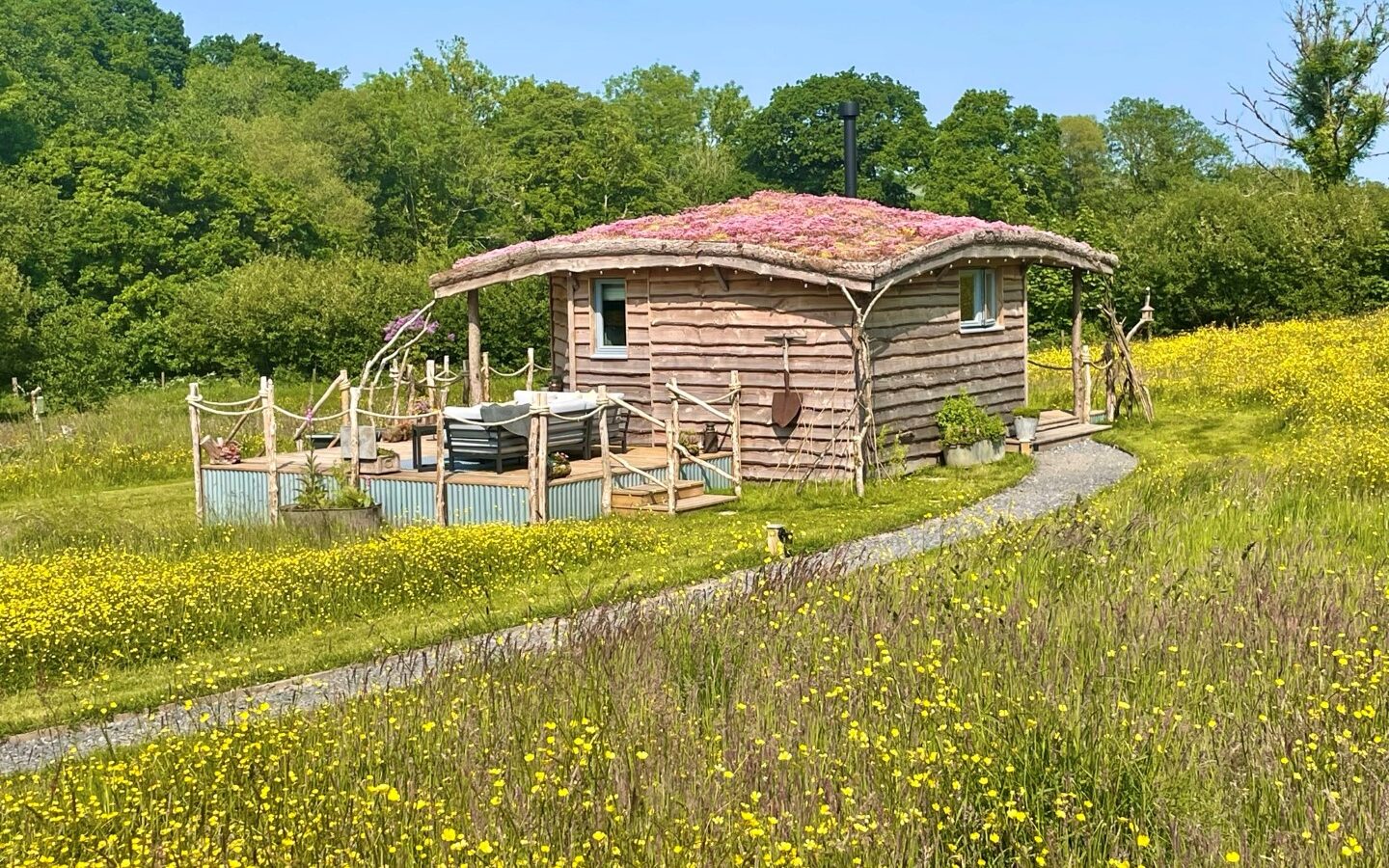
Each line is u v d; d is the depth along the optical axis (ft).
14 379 121.29
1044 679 26.89
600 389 61.93
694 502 62.03
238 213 188.44
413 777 23.97
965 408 72.13
